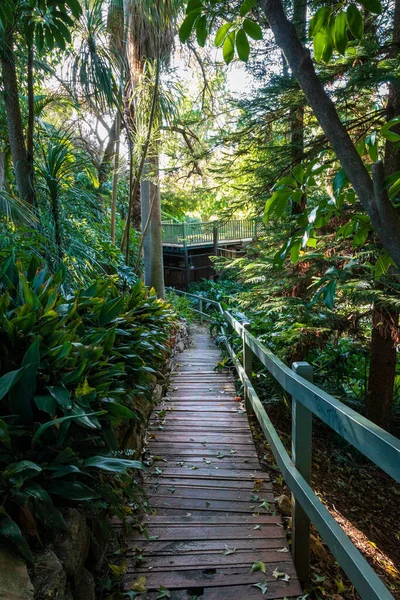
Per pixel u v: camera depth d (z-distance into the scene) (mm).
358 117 4145
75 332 2125
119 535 2047
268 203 1692
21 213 3158
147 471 2746
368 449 1095
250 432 3404
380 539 3107
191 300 12508
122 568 1833
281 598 1719
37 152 3957
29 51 3500
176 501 2414
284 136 4766
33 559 1263
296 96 3922
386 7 3646
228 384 4746
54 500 1618
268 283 5070
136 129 5348
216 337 7258
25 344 1844
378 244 3652
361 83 3164
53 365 1753
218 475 2715
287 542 2061
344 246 3846
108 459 1614
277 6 1473
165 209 16125
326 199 1649
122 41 5066
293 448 1876
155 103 5090
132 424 2725
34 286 2379
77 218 4605
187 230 15703
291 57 1470
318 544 2381
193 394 4383
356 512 3410
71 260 3826
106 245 4973
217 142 4473
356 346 4895
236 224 17531
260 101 4047
